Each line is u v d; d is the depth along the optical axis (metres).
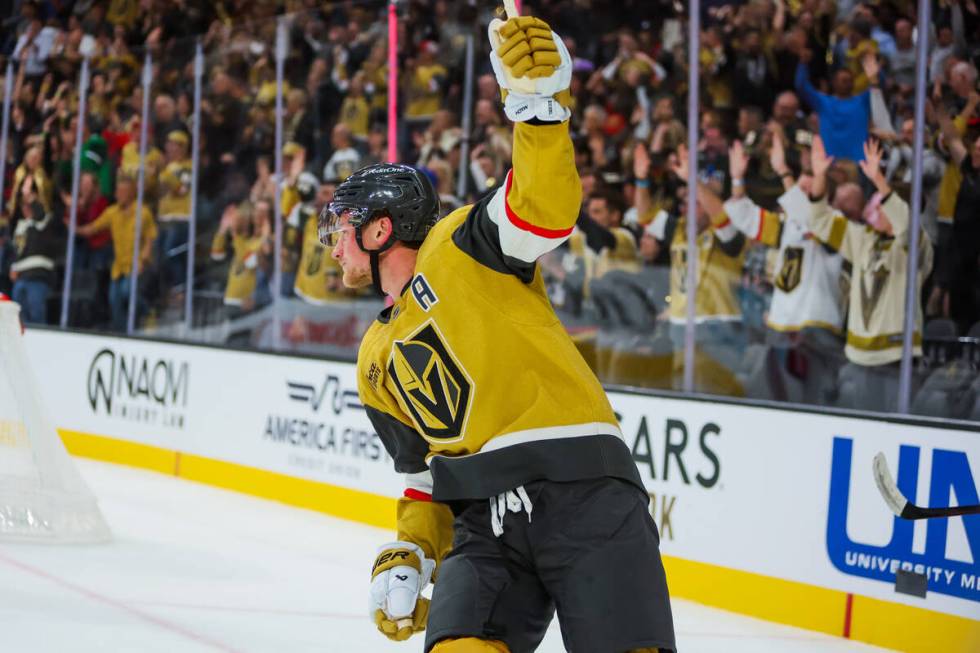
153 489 6.66
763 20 5.88
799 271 5.59
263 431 6.55
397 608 1.91
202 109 7.97
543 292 1.85
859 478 3.96
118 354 7.62
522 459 1.75
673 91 6.20
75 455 7.89
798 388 5.58
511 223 1.70
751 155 5.82
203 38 8.01
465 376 1.77
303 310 7.34
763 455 4.25
